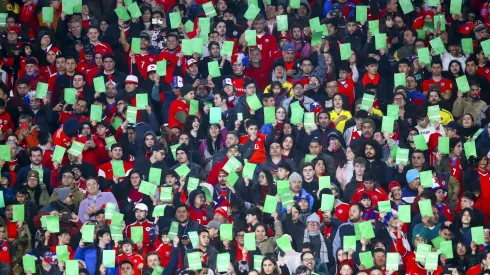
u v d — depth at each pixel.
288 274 63.97
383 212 66.12
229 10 80.81
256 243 65.50
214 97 74.75
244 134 73.25
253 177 69.31
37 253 65.75
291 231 66.12
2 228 66.44
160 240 66.31
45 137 73.00
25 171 70.88
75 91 75.38
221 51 77.62
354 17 81.81
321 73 77.00
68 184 69.19
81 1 81.56
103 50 79.00
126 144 72.88
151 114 74.50
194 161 71.69
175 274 64.94
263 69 78.12
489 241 65.56
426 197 67.19
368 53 79.00
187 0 83.56
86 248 65.25
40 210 68.81
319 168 69.19
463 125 74.12
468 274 64.62
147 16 81.12
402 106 74.00
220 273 64.19
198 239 65.06
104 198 68.56
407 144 72.31
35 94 75.31
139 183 69.25
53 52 78.38
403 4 81.88
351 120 72.62
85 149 72.12
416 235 66.62
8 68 78.75
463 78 75.56
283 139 70.69
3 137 74.38
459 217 66.94
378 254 63.94
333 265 65.31
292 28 78.75
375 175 69.44
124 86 77.00
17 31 81.12
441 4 84.00
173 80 76.31
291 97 74.62
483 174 70.06
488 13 82.50
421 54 77.88
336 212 67.12
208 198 68.12
